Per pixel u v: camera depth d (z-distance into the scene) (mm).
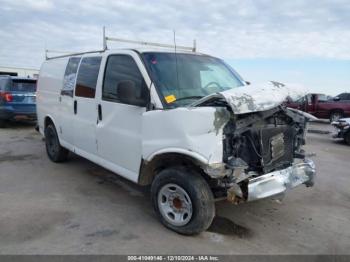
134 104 4070
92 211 4453
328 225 4285
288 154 4188
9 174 6039
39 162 6895
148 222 4148
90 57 5227
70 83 5715
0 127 11477
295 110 4488
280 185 3742
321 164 7695
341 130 10859
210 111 3311
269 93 3645
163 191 3916
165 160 3883
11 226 3945
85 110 5195
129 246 3568
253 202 4941
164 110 3676
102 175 6059
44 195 5008
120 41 5129
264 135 3768
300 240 3861
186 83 4184
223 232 3977
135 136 4113
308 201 5121
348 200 5246
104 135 4723
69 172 6211
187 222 3715
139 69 4109
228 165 3414
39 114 7195
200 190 3570
